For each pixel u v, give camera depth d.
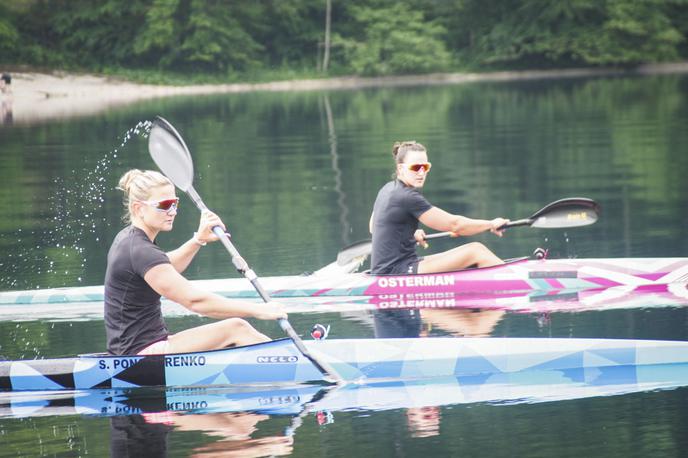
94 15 170.62
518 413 16.34
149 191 18.31
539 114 93.06
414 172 27.20
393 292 27.45
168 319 24.64
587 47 173.62
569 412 16.30
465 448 14.77
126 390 18.81
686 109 91.44
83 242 36.03
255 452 14.83
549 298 26.08
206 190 50.09
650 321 22.58
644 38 173.50
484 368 19.19
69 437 15.89
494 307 25.17
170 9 165.50
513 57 176.88
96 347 21.91
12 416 17.20
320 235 36.47
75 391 18.75
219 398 17.95
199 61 173.88
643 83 138.75
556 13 174.12
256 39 183.88
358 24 185.00
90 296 27.30
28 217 42.22
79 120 95.00
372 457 14.53
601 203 41.34
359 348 19.44
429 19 190.38
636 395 17.09
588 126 78.31
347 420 16.30
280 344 19.14
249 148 70.44
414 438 15.29
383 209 27.72
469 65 182.00
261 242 35.47
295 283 28.17
